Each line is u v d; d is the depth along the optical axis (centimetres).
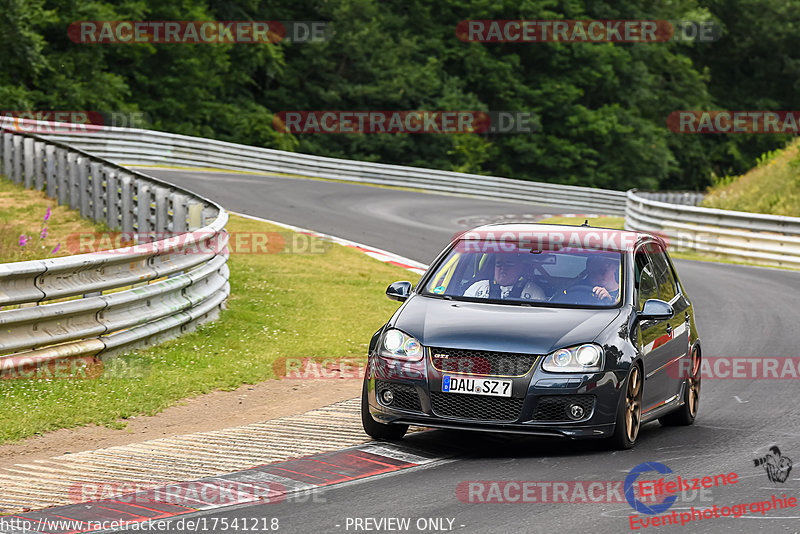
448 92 19725
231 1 18862
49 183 6981
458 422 2300
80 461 2272
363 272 5656
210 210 4866
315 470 2198
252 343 3703
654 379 2581
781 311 4975
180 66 17212
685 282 6091
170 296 3619
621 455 2364
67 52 15662
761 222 7769
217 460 2284
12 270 2772
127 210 5766
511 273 2633
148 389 2942
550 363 2291
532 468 2227
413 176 13500
